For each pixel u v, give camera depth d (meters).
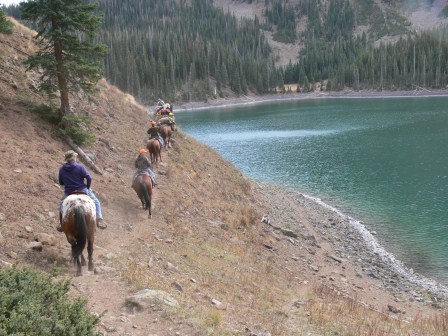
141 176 16.44
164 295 9.54
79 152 19.00
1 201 12.41
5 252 10.03
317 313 12.61
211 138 71.81
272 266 17.48
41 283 6.75
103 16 18.06
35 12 17.17
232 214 22.19
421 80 162.25
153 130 23.33
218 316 9.38
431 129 68.06
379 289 18.28
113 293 9.61
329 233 25.28
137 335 8.09
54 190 14.82
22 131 17.30
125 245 13.42
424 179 37.84
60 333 6.00
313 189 36.28
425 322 14.37
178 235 16.28
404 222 27.39
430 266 21.11
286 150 56.03
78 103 25.09
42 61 17.56
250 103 171.88
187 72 175.25
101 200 16.53
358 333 11.22
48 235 11.67
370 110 110.19
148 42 188.50
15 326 5.37
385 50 187.88
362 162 46.22
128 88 151.88
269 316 11.28
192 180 24.31
